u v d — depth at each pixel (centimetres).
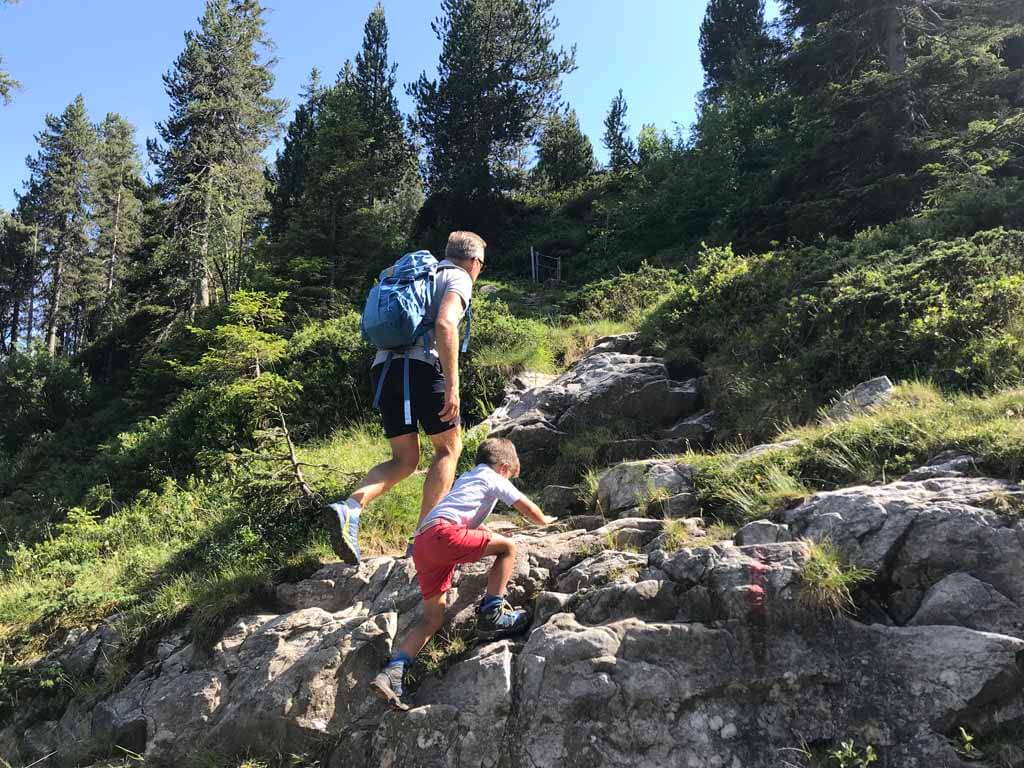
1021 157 1299
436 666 379
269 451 597
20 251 5447
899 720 301
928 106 1568
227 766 388
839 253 980
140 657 486
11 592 685
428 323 405
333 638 413
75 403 2441
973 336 609
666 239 2267
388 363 411
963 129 1541
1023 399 455
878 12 1720
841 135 1577
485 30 3531
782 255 1020
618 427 730
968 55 1573
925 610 329
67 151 4894
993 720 294
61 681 491
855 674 316
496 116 3419
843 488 418
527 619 391
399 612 428
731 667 328
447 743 343
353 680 395
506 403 852
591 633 348
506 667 355
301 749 379
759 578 347
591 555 436
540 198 3500
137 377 2105
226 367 810
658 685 327
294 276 2127
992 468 392
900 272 754
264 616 466
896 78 1534
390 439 421
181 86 3052
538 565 437
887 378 591
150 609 514
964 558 338
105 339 3247
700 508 481
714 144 2372
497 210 3162
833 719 309
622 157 4097
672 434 696
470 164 3228
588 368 845
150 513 853
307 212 2397
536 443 727
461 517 369
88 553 774
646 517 502
